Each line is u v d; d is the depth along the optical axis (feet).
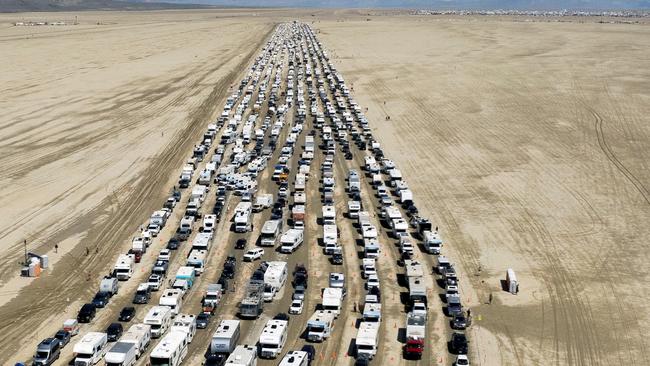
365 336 183.52
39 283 228.22
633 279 239.50
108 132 444.96
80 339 188.75
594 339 197.77
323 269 240.94
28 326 198.70
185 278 219.82
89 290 223.30
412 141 430.61
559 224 292.20
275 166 369.30
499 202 318.86
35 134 437.99
